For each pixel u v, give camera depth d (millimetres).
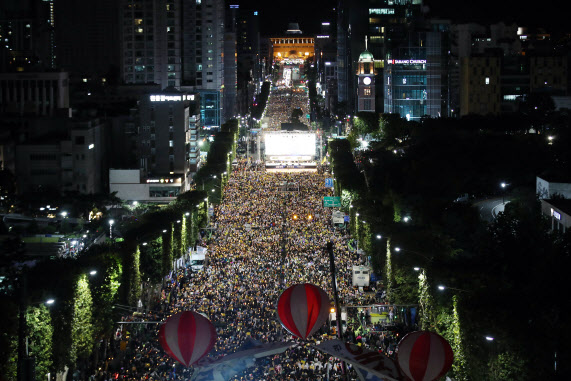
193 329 99250
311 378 145000
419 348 93125
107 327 164625
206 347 99938
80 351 153000
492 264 166000
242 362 99438
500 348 123812
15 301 140875
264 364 151625
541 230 187000
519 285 152375
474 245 193875
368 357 95438
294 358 155625
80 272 161000
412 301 179500
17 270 195375
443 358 92875
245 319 183250
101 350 170125
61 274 156500
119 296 184875
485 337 126562
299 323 104188
